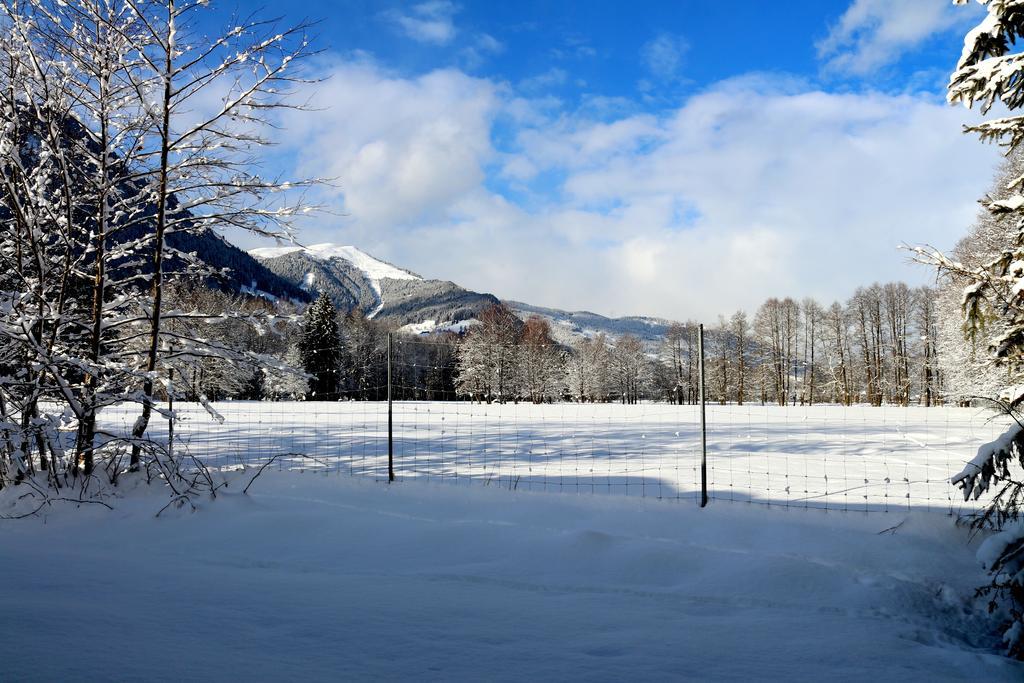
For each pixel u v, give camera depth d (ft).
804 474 28.99
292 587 13.17
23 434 21.70
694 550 15.12
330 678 8.34
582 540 15.81
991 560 11.74
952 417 71.72
